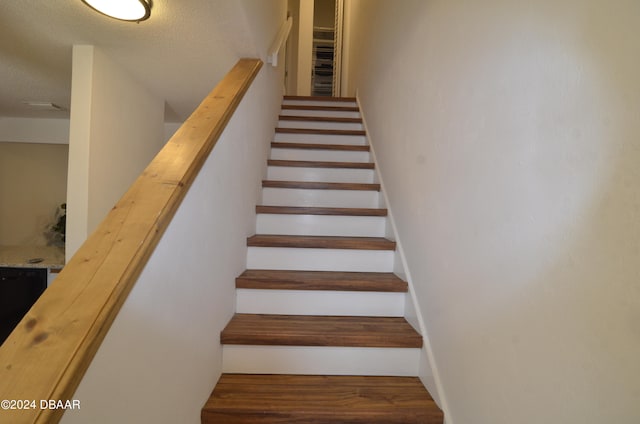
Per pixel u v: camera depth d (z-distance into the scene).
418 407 1.15
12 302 2.41
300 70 5.30
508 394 0.76
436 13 1.31
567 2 0.60
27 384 0.44
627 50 0.48
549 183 0.64
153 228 0.70
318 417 1.10
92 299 0.56
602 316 0.52
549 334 0.63
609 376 0.51
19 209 3.15
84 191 1.65
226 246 1.36
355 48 3.97
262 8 1.84
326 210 2.07
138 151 2.18
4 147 3.08
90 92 1.65
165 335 0.81
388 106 2.16
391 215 1.96
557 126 0.62
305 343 1.32
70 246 1.64
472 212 0.95
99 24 1.46
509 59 0.78
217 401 1.13
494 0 0.86
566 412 0.59
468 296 0.97
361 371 1.34
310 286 1.55
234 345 1.31
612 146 0.50
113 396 0.60
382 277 1.67
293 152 2.73
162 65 1.91
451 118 1.12
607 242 0.51
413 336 1.34
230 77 1.60
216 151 1.19
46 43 1.62
